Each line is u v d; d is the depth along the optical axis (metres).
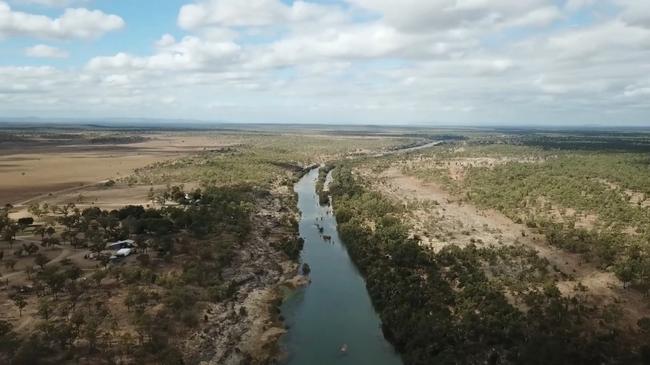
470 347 70.69
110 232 113.19
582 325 75.31
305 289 100.69
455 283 93.12
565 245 113.06
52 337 66.56
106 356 66.06
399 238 119.56
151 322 75.75
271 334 80.44
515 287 89.12
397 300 86.00
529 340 70.44
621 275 89.88
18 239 110.81
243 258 110.19
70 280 86.88
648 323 73.31
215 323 81.00
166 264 99.38
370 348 77.06
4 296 80.12
